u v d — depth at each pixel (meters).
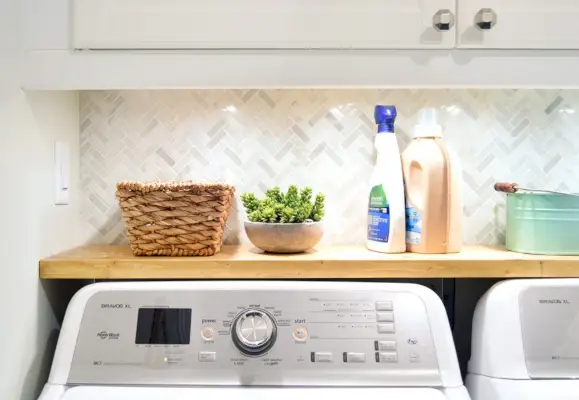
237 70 0.79
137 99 1.10
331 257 0.89
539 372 0.77
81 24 0.79
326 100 1.11
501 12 0.80
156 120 1.10
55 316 0.92
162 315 0.79
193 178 1.10
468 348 1.05
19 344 0.79
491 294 0.82
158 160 1.10
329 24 0.80
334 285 0.81
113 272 0.85
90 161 1.09
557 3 0.81
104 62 0.79
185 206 0.88
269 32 0.79
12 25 0.77
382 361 0.75
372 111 1.10
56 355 0.77
